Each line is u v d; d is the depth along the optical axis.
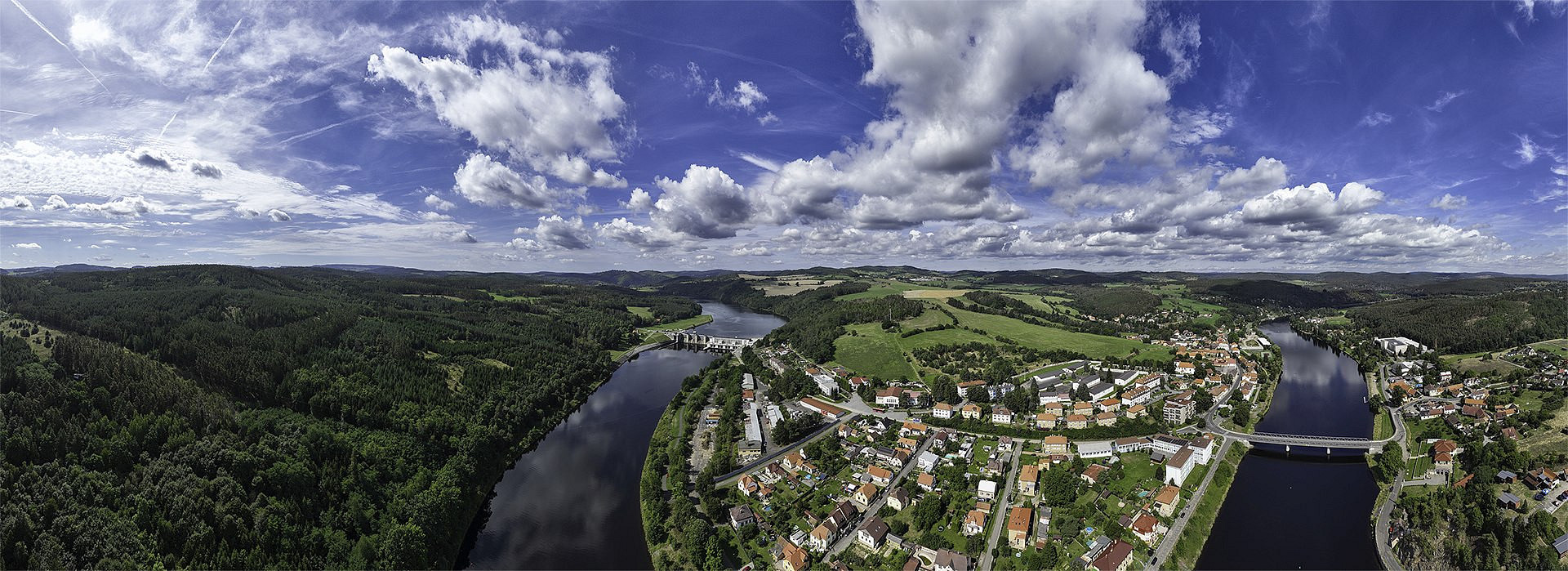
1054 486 148.75
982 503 147.50
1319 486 161.50
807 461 178.38
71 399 143.62
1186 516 140.12
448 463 170.38
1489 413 195.50
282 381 191.75
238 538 123.81
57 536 111.06
